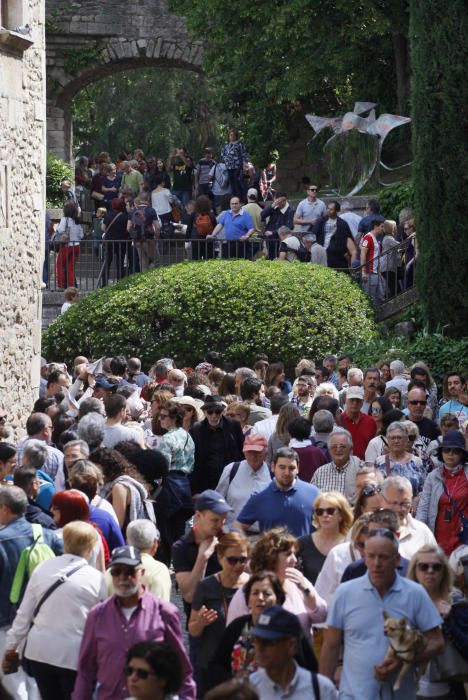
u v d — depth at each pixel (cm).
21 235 1680
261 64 3067
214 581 788
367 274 2422
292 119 3338
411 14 2247
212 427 1304
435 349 2152
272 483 985
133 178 3216
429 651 707
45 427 1155
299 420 1199
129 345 2352
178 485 1216
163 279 2362
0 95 1582
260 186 3189
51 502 926
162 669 566
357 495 967
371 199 2506
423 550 779
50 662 775
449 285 2223
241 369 1574
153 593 814
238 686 505
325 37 2917
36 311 1753
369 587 715
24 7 1650
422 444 1332
